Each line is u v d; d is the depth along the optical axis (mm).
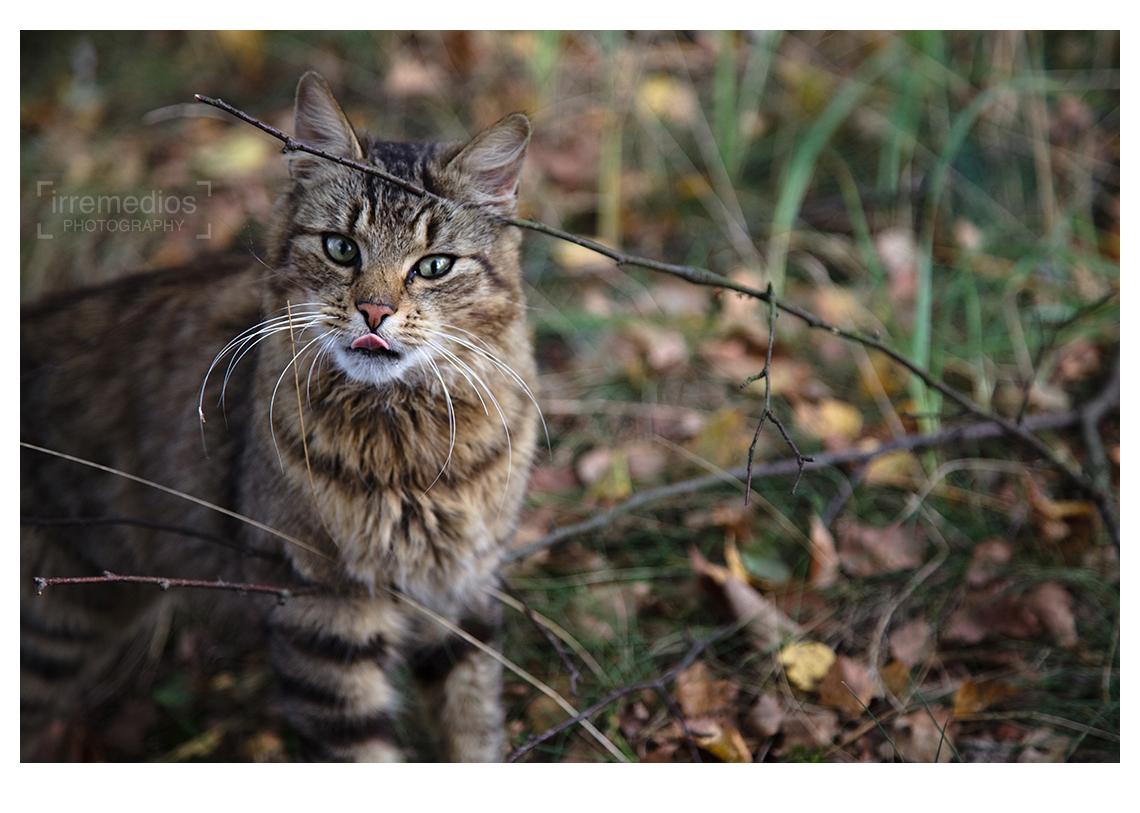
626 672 2816
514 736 2719
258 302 2463
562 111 4469
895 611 2883
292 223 2244
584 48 4695
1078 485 2904
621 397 3613
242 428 2436
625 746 2631
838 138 4426
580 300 3922
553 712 2748
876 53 4555
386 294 2127
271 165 4227
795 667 2732
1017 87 4223
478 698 2555
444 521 2348
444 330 2227
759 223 4133
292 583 2336
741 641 2863
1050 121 4324
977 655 2771
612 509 2982
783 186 4266
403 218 2154
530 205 4020
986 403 3443
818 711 2678
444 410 2299
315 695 2395
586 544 3170
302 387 2225
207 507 2541
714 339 3750
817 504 3166
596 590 3027
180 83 4637
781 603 2967
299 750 2711
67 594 2748
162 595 2889
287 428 2254
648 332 3729
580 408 3555
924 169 4250
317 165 2238
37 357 2738
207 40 4719
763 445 3383
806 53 4688
